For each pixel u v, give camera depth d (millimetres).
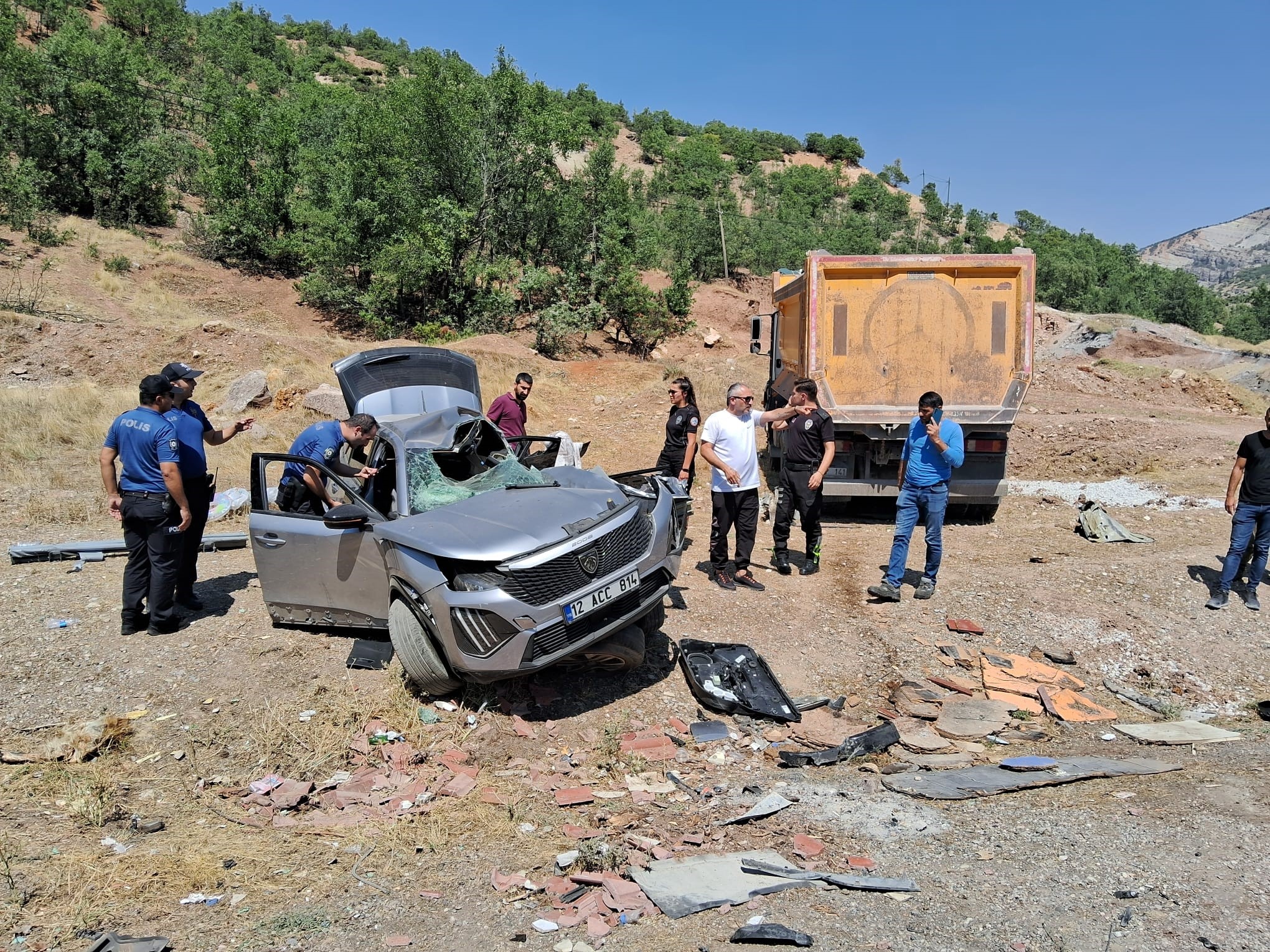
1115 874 3346
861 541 9102
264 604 6617
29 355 18969
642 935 2996
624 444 14328
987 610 6840
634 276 28500
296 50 102188
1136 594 7141
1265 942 2811
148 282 27938
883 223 79625
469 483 5996
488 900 3256
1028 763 4613
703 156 86875
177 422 6242
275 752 4566
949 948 2848
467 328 26531
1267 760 4664
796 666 5859
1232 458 13531
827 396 9688
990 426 9594
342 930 3045
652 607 5164
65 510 9547
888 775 4566
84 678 5391
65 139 33125
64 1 63594
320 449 6422
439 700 5172
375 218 27578
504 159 29031
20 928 2986
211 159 35281
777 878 3379
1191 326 57281
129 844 3691
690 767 4590
